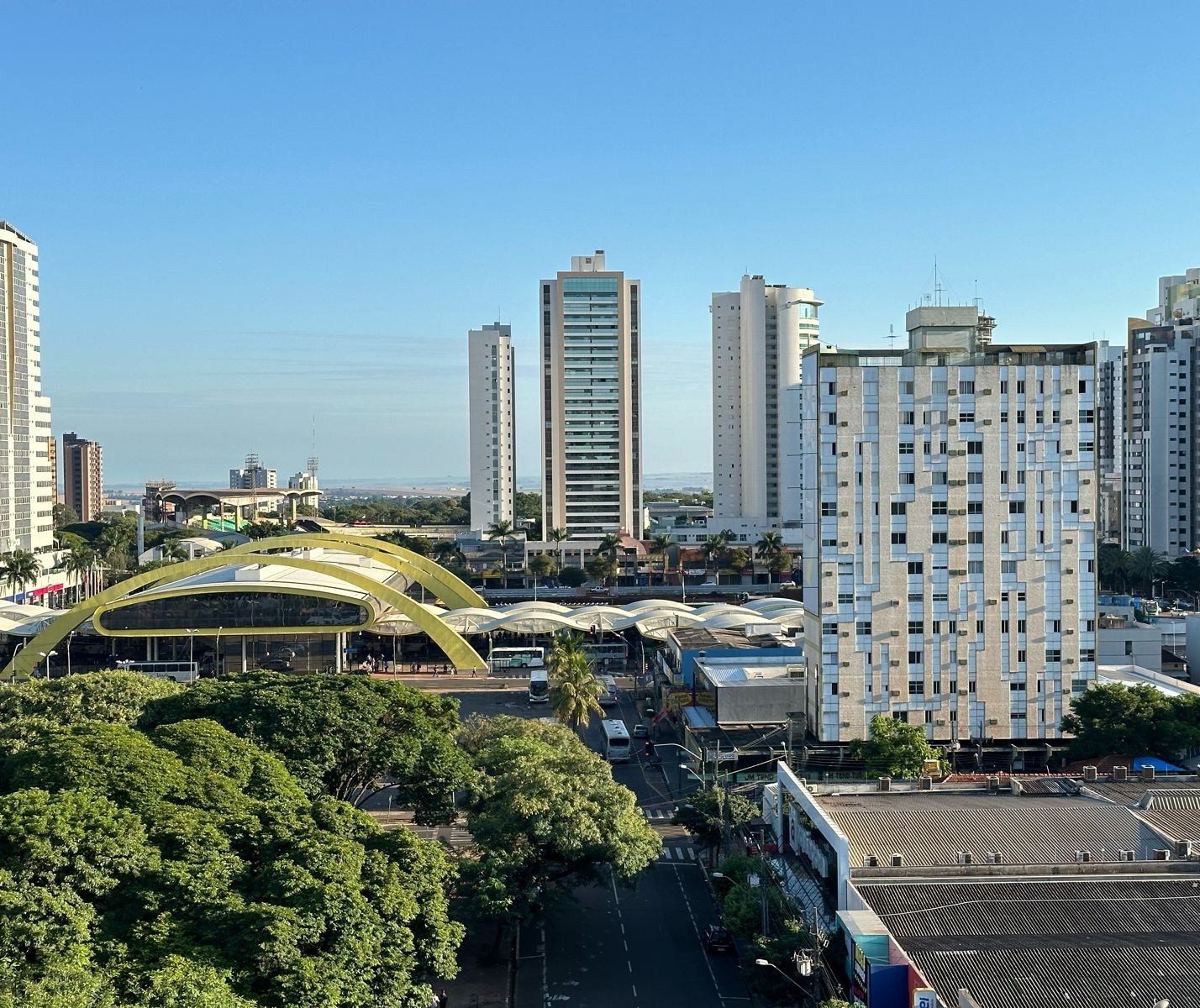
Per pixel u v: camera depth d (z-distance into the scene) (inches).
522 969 3314.5
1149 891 2832.2
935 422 5167.3
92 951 2329.0
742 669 5831.7
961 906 2760.8
